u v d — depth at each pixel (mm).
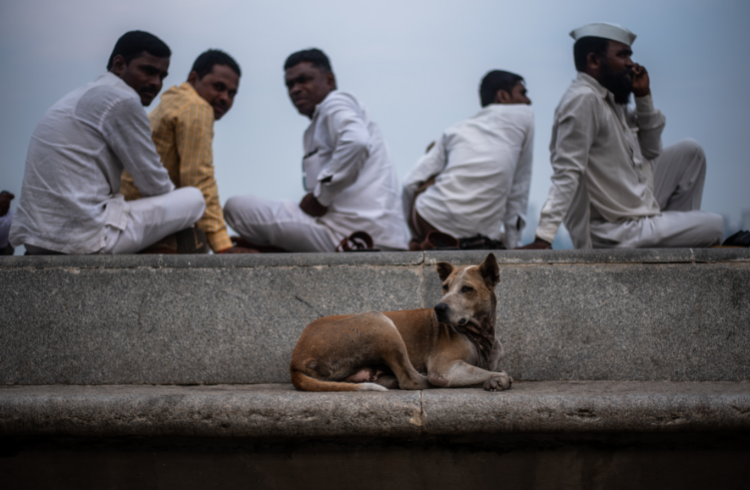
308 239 4582
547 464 2611
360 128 4449
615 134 4191
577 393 2635
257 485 2664
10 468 2705
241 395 2617
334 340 2969
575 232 4531
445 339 3152
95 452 2682
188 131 4109
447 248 4398
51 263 3406
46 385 3346
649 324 3359
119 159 3801
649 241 4188
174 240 3992
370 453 2627
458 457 2619
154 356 3400
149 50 4020
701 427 2492
